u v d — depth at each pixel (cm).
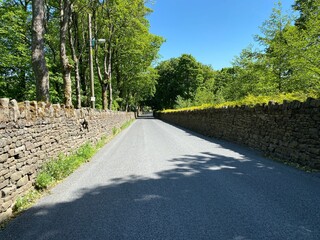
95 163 810
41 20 926
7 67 1761
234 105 1318
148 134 1777
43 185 543
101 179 620
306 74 1157
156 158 866
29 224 385
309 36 1169
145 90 4847
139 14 2261
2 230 368
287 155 780
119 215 406
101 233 349
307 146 683
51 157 655
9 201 425
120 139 1484
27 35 1880
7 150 431
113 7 2002
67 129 808
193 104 3606
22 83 1884
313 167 656
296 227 352
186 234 339
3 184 414
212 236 332
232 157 860
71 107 898
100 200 477
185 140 1392
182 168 711
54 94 2038
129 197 487
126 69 3484
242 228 352
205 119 1803
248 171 660
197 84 5775
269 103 908
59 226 375
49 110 660
